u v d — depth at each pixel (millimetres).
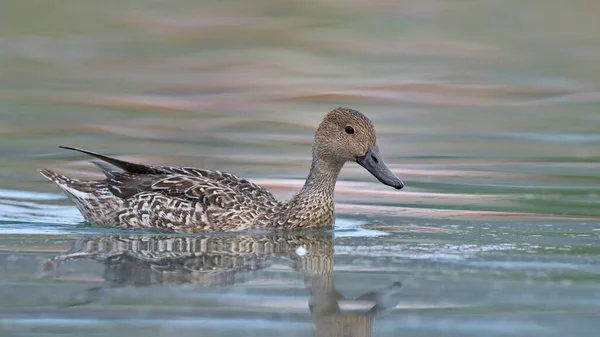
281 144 21609
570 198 16891
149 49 32188
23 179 18422
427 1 37250
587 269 12398
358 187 18156
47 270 12258
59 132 22531
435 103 26484
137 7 36344
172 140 21922
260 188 15672
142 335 9836
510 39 33812
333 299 11156
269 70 30219
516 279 11961
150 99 26531
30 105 25234
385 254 13266
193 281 11859
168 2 37094
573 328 10117
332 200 15172
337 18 35844
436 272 12297
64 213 16219
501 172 19062
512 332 10008
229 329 10078
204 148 21141
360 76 29641
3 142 21453
